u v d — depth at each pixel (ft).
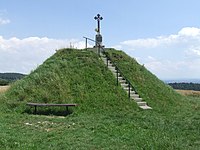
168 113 79.56
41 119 64.80
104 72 94.79
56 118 66.80
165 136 49.57
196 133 52.85
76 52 103.09
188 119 67.92
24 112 75.20
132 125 57.47
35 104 74.02
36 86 84.84
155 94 94.79
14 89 86.43
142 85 96.48
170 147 43.29
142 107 83.46
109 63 102.17
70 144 44.09
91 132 51.65
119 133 50.93
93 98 81.76
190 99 113.19
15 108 76.84
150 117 68.54
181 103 97.81
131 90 91.04
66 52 103.24
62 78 87.66
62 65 94.53
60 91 82.12
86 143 44.68
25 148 41.83
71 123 60.54
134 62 110.01
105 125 57.47
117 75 90.84
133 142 45.55
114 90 87.35
